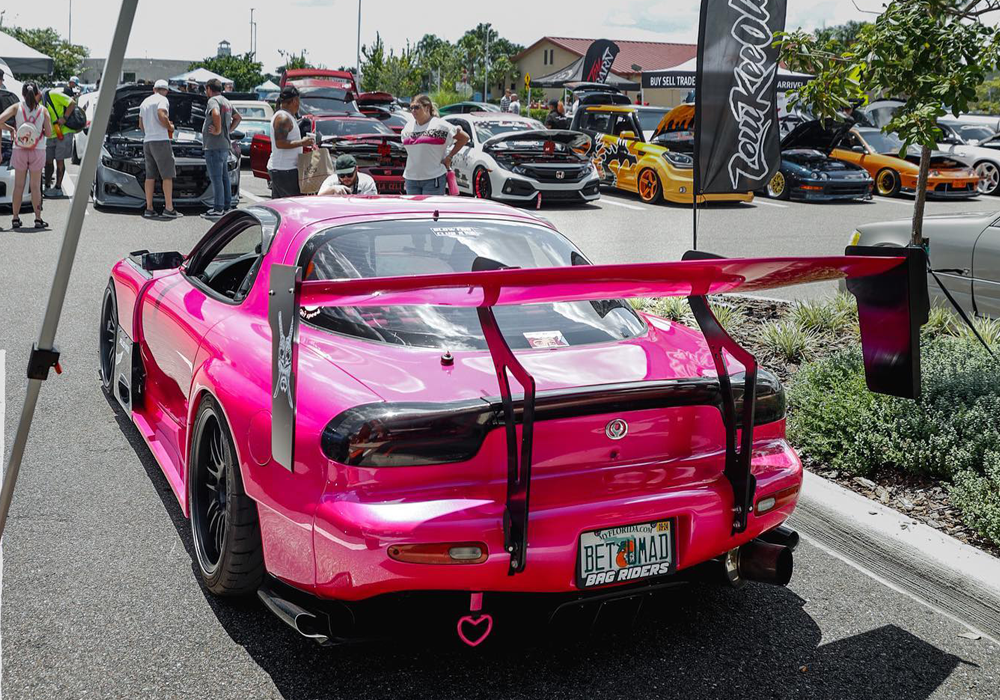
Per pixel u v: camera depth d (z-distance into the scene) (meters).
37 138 11.01
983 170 19.41
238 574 3.00
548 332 3.11
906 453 4.30
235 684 2.73
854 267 2.61
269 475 2.70
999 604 3.23
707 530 2.78
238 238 3.88
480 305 2.43
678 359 3.05
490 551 2.48
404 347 2.94
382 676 2.79
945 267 7.22
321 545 2.55
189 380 3.53
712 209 16.12
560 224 13.70
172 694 2.67
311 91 18.88
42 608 3.11
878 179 18.70
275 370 2.37
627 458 2.72
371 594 2.52
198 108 14.68
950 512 3.99
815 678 2.90
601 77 37.47
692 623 3.21
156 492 4.11
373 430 2.47
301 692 2.70
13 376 5.71
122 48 2.18
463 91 77.62
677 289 2.54
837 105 6.45
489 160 15.48
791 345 6.35
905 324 2.75
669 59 71.62
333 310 3.11
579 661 2.92
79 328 6.97
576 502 2.61
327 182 6.63
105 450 4.58
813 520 3.99
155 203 13.23
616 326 3.27
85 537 3.65
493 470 2.57
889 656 3.05
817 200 17.41
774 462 3.01
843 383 4.87
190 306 3.77
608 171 18.00
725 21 7.29
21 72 21.38
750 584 3.53
